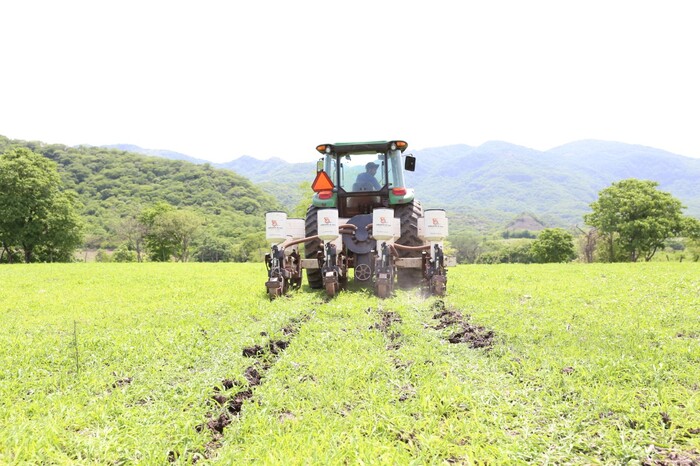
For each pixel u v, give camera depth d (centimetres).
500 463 243
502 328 523
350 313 628
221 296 865
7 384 367
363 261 878
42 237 4281
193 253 9019
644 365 377
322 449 256
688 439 263
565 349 434
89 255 8094
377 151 964
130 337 523
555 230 6291
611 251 5231
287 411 328
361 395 340
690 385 346
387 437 277
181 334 527
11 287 1151
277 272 794
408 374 380
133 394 350
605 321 563
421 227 929
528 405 318
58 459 248
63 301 881
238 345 470
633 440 260
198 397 337
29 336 561
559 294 816
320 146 948
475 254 11325
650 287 920
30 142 16625
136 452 260
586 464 244
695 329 527
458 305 693
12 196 4091
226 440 285
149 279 1284
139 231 6875
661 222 4738
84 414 309
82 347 482
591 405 306
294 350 458
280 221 798
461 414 304
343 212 978
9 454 251
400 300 745
